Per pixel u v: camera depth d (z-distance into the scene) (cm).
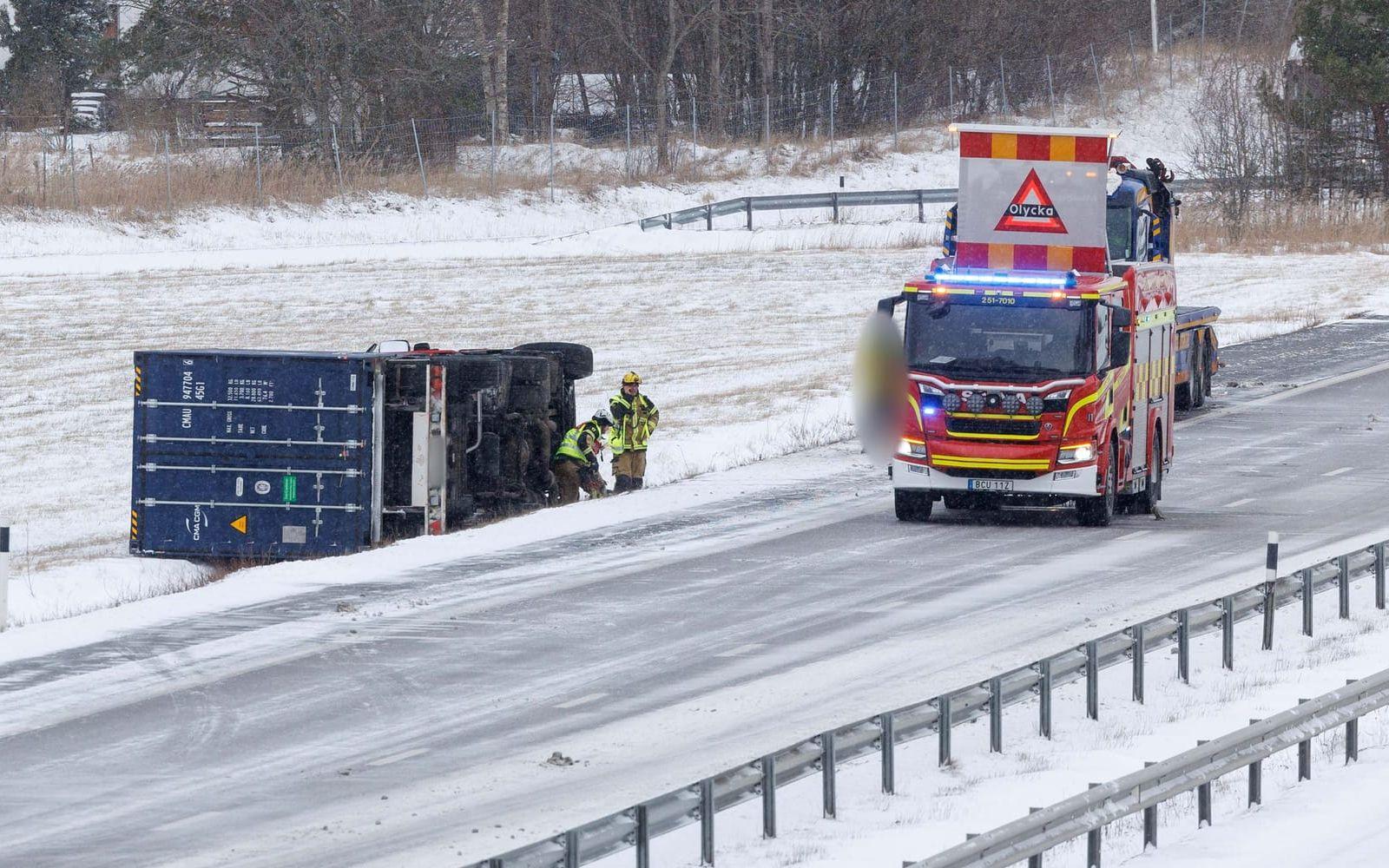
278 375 4819
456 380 4969
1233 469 5609
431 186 13638
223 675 3102
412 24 14288
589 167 15038
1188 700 2853
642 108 16662
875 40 17112
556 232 13262
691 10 16675
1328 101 14675
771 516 4850
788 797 2369
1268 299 10462
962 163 4719
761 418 6888
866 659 3133
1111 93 17862
